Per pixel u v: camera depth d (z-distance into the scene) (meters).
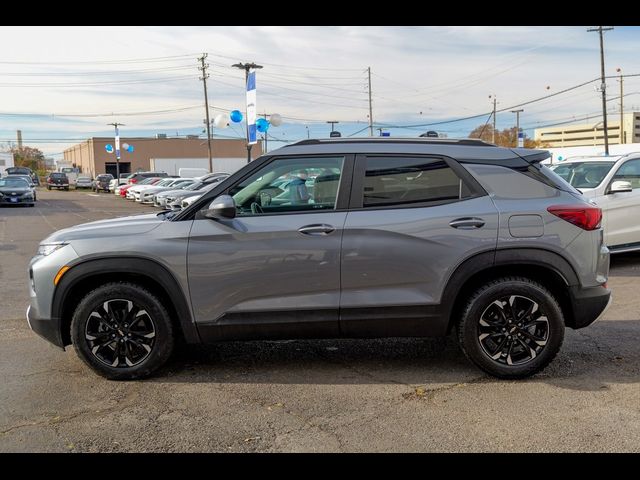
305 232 4.13
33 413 3.78
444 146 4.35
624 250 8.56
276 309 4.18
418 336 4.28
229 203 4.02
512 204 4.21
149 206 29.81
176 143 80.25
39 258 4.31
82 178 58.97
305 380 4.35
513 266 4.24
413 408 3.82
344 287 4.17
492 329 4.26
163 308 4.26
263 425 3.59
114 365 4.31
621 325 5.74
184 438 3.43
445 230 4.14
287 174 4.30
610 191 8.41
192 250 4.15
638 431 3.46
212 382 4.32
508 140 68.19
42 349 5.14
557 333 4.21
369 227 4.13
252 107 19.14
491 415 3.70
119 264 4.16
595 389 4.11
